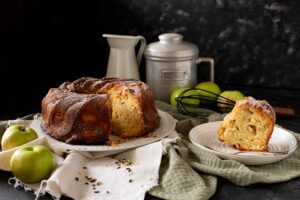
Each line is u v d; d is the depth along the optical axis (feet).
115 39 4.04
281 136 3.22
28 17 4.39
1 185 2.76
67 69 4.79
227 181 2.79
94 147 2.99
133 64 4.13
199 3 4.37
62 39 4.73
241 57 4.40
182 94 3.78
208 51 4.48
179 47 3.92
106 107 3.05
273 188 2.70
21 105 4.01
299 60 4.25
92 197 2.57
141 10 4.55
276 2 4.17
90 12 4.69
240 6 4.27
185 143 3.13
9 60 4.28
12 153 2.84
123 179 2.72
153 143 2.98
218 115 3.60
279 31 4.23
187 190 2.62
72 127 3.04
